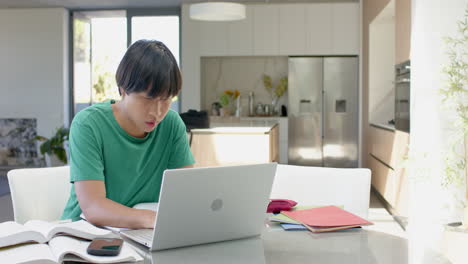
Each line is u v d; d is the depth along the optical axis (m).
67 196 2.04
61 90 9.46
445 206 3.69
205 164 4.71
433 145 3.91
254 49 9.10
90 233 1.34
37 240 1.27
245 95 9.73
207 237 1.39
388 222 1.70
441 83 3.83
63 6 9.41
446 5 3.98
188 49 9.23
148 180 1.90
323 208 1.77
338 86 8.95
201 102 9.42
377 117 7.73
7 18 9.52
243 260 1.25
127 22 9.56
